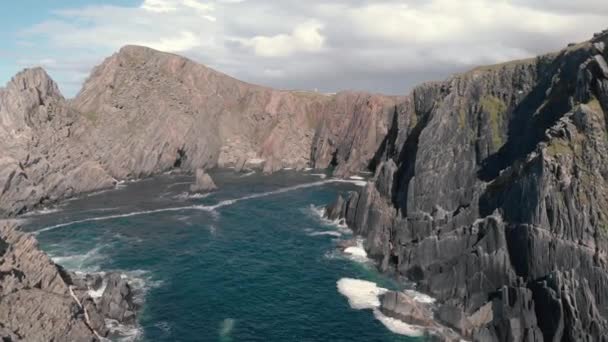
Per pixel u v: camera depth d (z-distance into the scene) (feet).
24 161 419.74
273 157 631.56
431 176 304.50
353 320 214.07
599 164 196.13
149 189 484.33
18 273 182.80
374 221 322.14
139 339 193.67
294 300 234.17
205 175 482.69
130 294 228.43
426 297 233.76
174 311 220.23
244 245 317.42
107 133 538.06
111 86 590.14
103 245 312.09
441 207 297.33
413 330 204.74
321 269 274.57
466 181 302.04
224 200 444.14
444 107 332.60
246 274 266.98
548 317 183.93
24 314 169.37
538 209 201.46
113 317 206.69
